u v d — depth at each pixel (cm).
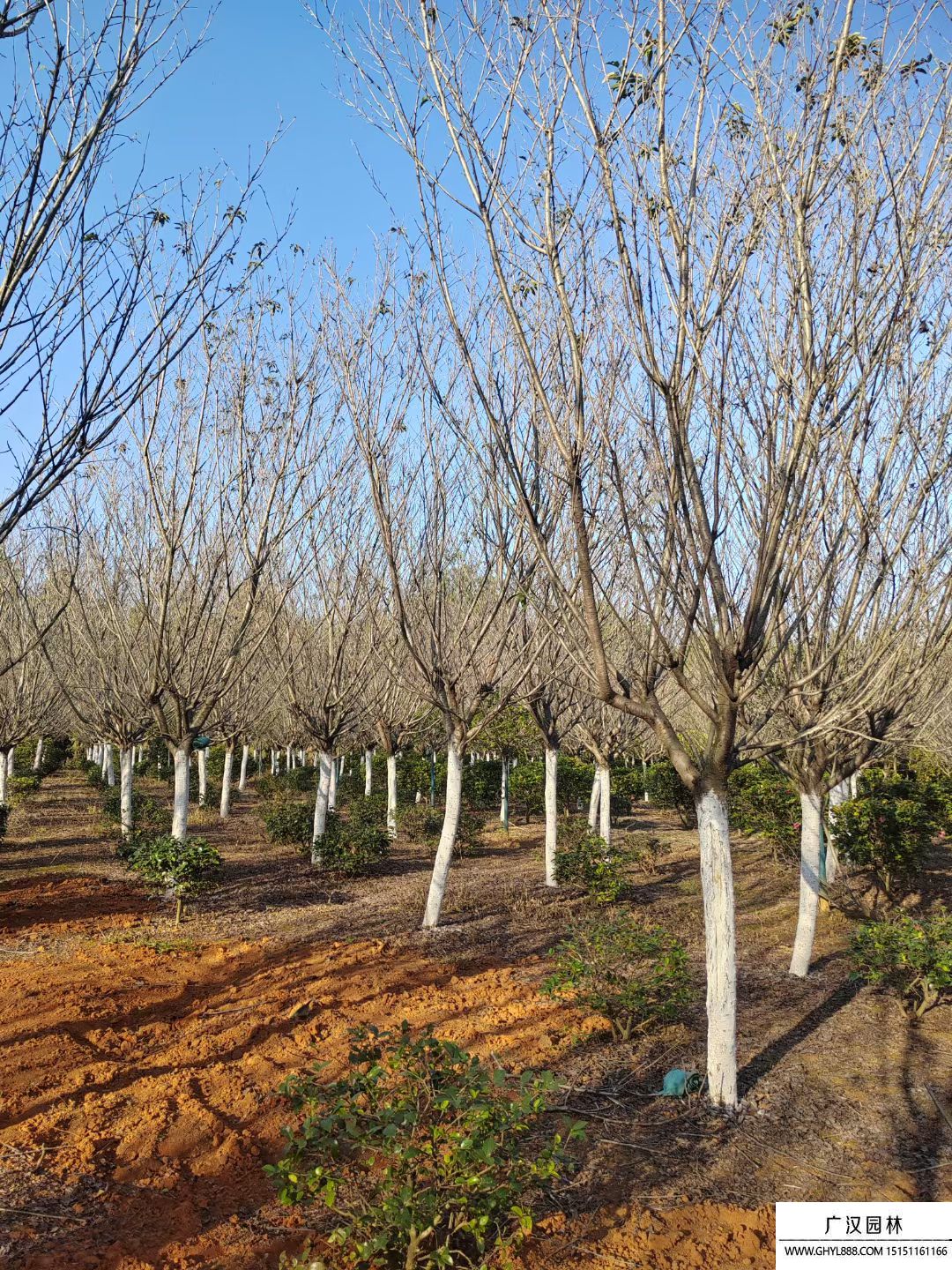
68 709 1877
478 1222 347
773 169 463
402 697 1596
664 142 450
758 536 501
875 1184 457
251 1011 711
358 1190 427
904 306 467
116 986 774
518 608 946
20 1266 377
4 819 1628
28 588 1417
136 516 1140
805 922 823
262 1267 379
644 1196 442
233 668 1094
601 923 766
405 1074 418
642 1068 608
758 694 752
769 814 1259
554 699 1293
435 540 1001
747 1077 595
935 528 556
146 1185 446
